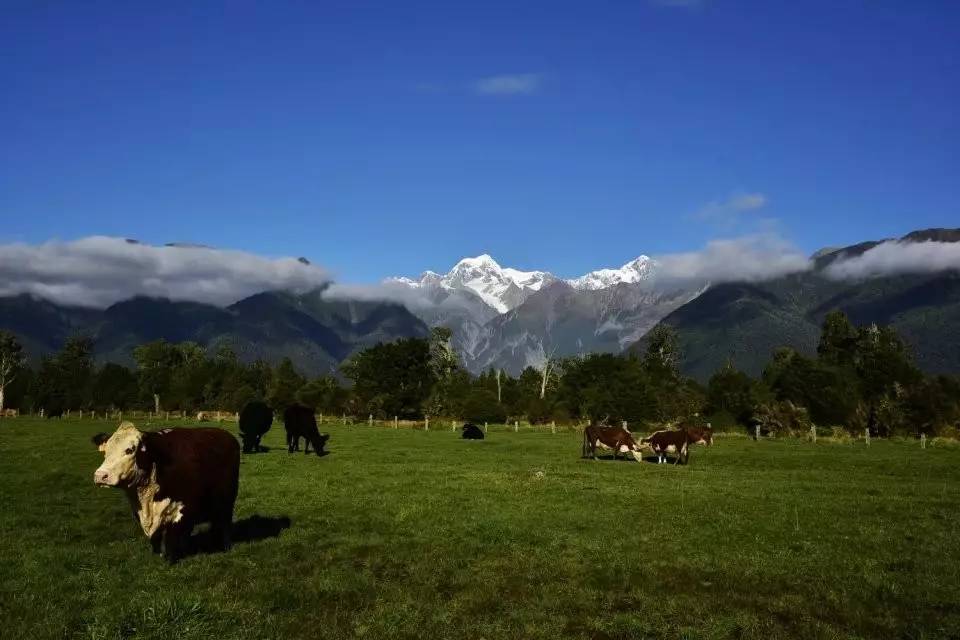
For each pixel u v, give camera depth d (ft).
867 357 269.85
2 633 29.78
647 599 35.55
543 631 30.89
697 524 54.49
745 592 37.24
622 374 282.36
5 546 44.19
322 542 46.60
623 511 59.57
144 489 39.04
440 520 54.34
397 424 260.42
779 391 255.09
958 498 72.64
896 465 114.11
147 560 41.11
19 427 193.57
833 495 72.79
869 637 31.22
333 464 97.40
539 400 279.49
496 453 127.34
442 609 33.42
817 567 42.11
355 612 33.04
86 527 50.26
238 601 33.86
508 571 40.19
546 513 57.93
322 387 328.70
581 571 40.47
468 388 319.06
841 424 232.73
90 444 123.75
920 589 38.09
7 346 365.20
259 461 100.12
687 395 274.77
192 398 323.16
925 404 221.66
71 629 30.37
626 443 121.70
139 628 30.04
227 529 44.65
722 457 128.36
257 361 428.15
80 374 365.40
